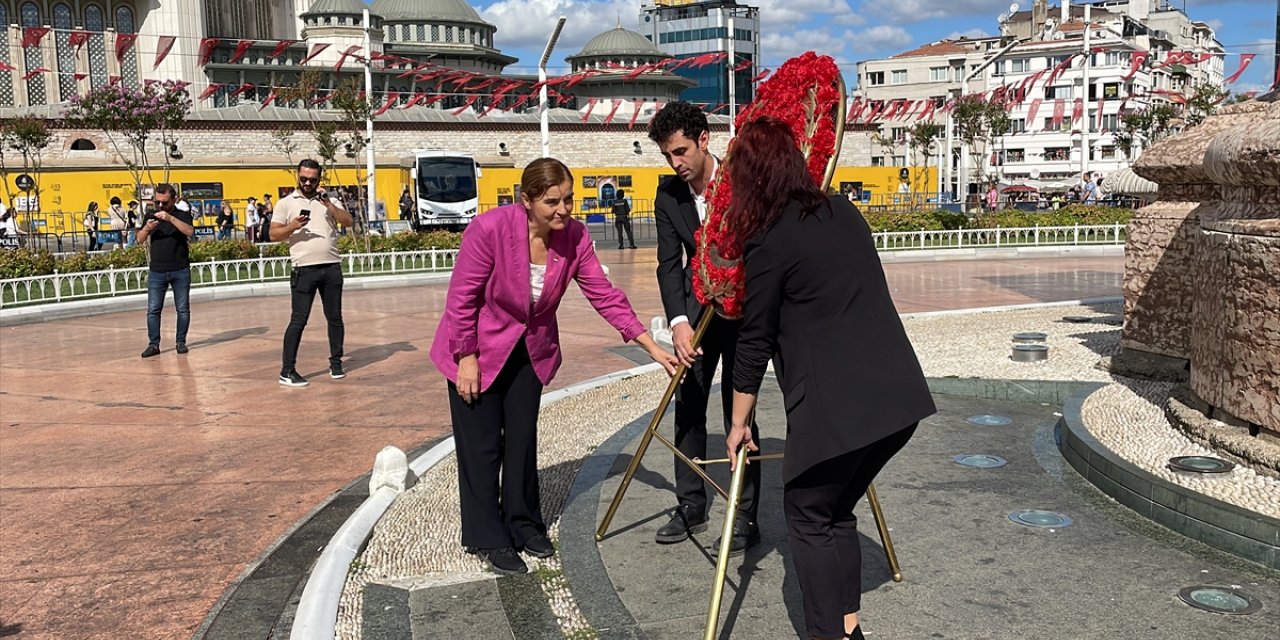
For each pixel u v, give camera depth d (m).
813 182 2.75
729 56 31.73
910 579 3.71
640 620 3.44
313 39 62.47
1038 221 26.55
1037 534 4.15
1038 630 3.26
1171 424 5.19
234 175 41.22
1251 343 4.46
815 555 2.80
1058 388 6.75
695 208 3.95
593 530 4.35
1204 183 6.77
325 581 3.75
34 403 8.15
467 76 35.69
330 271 8.70
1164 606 3.41
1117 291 15.31
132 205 33.88
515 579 3.85
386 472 5.12
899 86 92.62
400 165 44.22
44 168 39.25
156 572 4.34
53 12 59.59
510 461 4.07
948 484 4.87
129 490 5.59
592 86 65.31
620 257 24.48
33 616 3.91
